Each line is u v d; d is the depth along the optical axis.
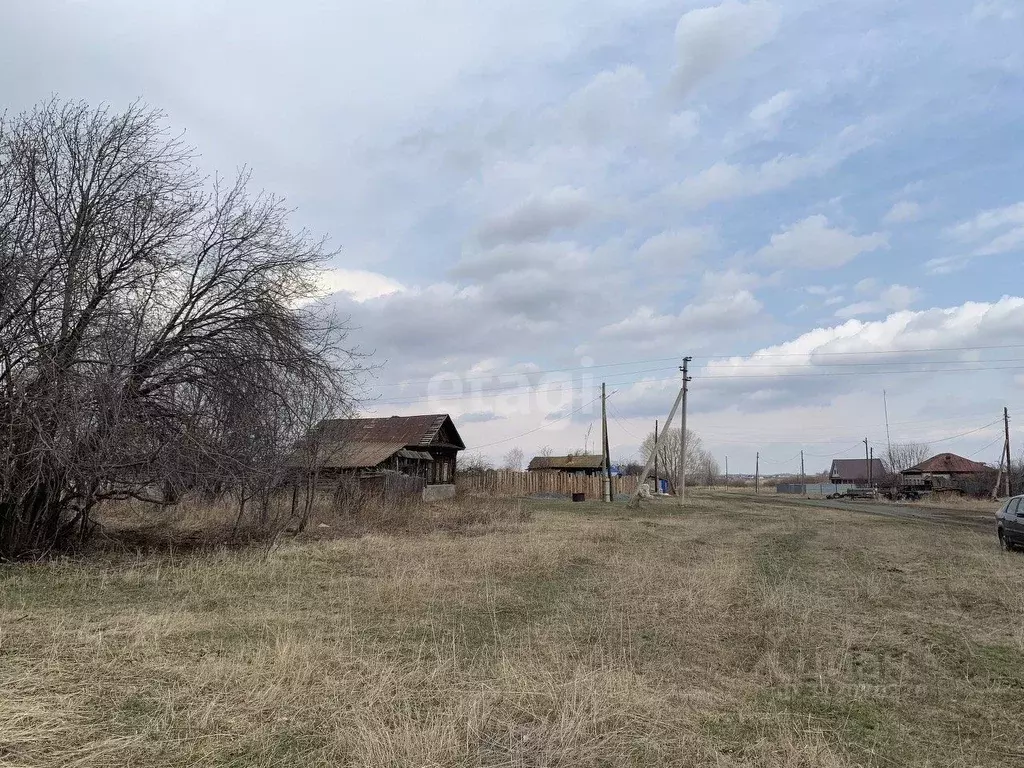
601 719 5.08
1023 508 17.23
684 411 43.44
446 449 44.44
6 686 5.48
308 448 17.66
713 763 4.50
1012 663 7.17
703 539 20.55
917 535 22.73
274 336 14.52
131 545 14.88
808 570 13.97
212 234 14.45
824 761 4.48
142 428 12.70
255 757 4.46
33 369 11.78
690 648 7.61
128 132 13.30
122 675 5.98
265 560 13.40
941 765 4.64
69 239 12.71
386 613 9.20
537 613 9.43
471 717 5.00
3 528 12.60
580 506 39.38
